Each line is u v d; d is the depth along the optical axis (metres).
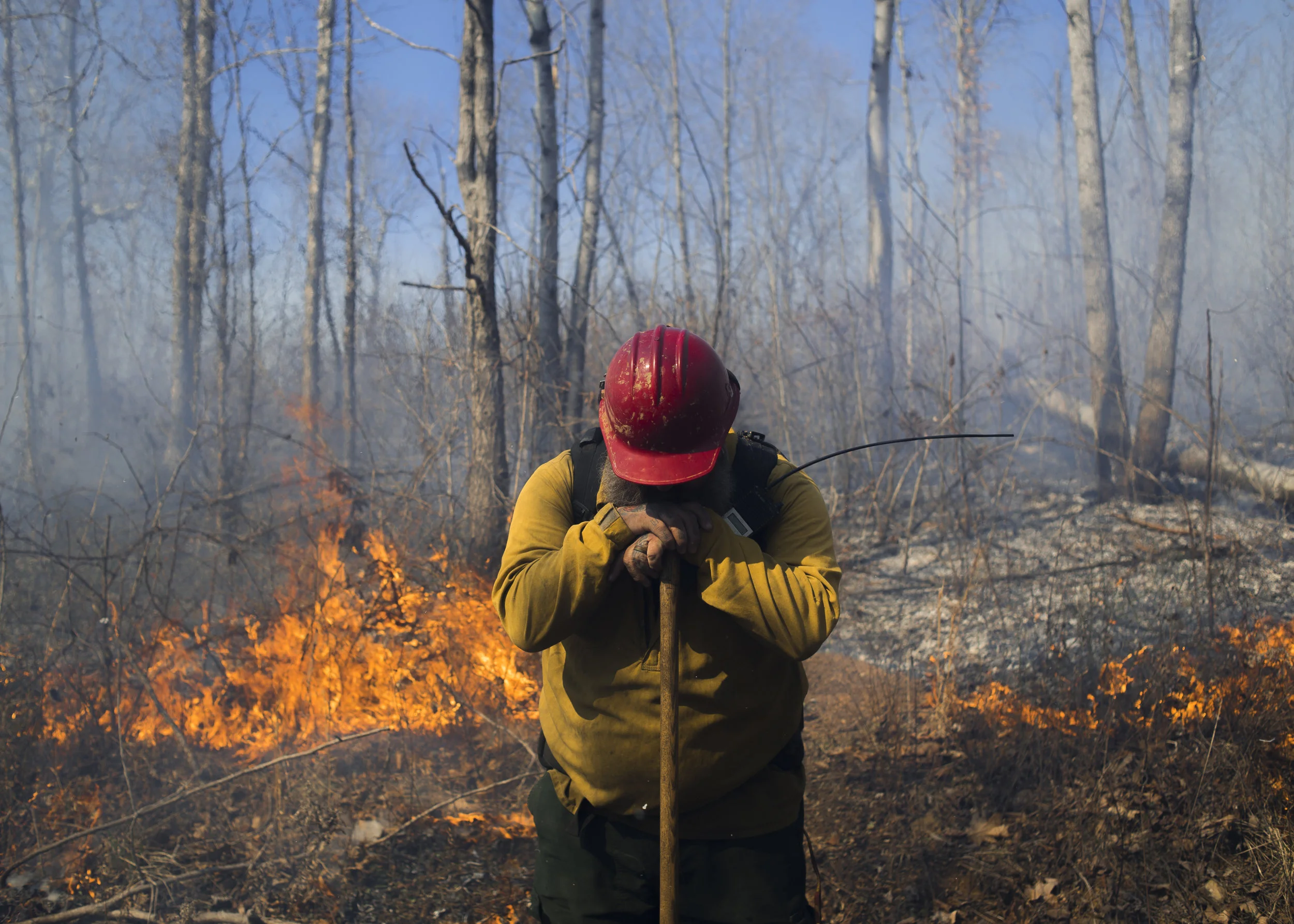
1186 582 4.75
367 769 3.75
